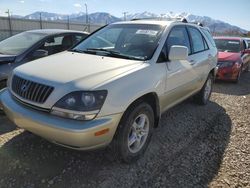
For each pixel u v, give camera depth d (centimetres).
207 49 555
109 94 273
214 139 412
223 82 916
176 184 293
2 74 479
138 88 305
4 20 2695
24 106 294
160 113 375
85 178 294
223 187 293
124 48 386
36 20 2902
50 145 354
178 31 439
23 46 550
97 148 278
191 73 457
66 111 262
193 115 518
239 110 575
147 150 361
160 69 355
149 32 402
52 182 284
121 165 322
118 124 291
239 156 362
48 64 330
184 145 385
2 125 416
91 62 333
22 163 312
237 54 922
